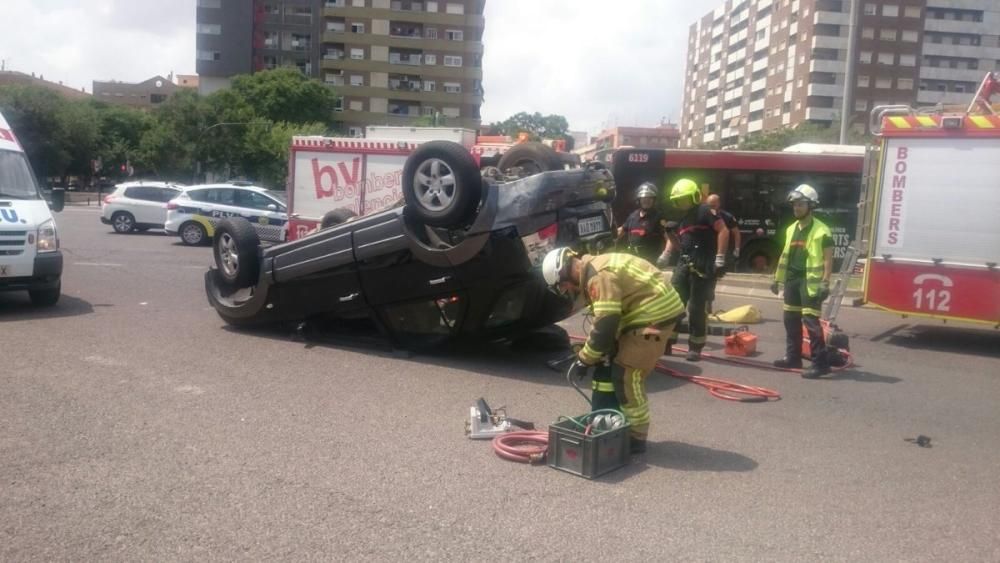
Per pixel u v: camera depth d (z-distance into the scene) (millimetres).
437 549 4266
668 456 5965
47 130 65312
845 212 19953
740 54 108188
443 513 4738
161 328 9977
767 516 4895
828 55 87312
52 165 65812
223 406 6758
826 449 6281
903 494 5367
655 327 5695
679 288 9312
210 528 4422
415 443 6000
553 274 5777
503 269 8031
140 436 5898
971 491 5469
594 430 5598
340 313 9289
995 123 10508
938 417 7383
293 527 4473
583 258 5812
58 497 4762
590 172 8492
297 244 9172
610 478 5449
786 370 9117
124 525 4422
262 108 78125
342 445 5887
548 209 7914
